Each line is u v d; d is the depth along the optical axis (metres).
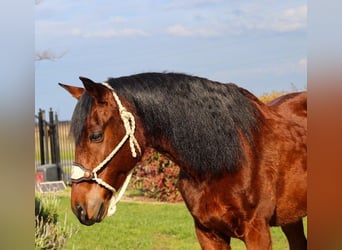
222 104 2.86
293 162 3.02
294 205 3.05
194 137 2.79
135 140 2.74
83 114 2.64
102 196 2.65
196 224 2.98
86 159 2.62
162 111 2.80
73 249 5.08
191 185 2.89
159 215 7.35
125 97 2.76
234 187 2.77
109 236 6.22
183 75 2.91
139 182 8.57
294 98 3.40
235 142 2.80
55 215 4.81
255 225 2.80
